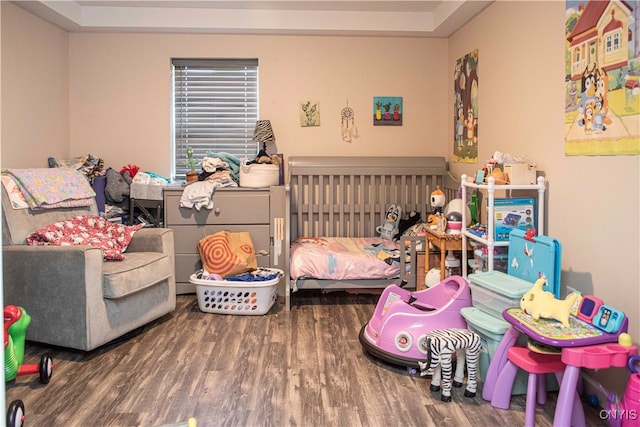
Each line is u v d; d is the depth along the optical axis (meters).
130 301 3.01
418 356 2.54
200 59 4.44
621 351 1.86
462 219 3.12
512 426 2.07
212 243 3.73
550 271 2.29
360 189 4.36
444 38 4.47
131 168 4.19
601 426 2.08
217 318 3.47
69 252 2.73
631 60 2.08
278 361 2.73
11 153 3.55
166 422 2.11
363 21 4.20
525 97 3.01
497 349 2.27
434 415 2.16
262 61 4.42
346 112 4.48
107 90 4.38
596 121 2.32
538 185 2.71
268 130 4.27
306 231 4.45
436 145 4.54
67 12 3.91
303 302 3.87
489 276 2.54
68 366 2.67
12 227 2.99
